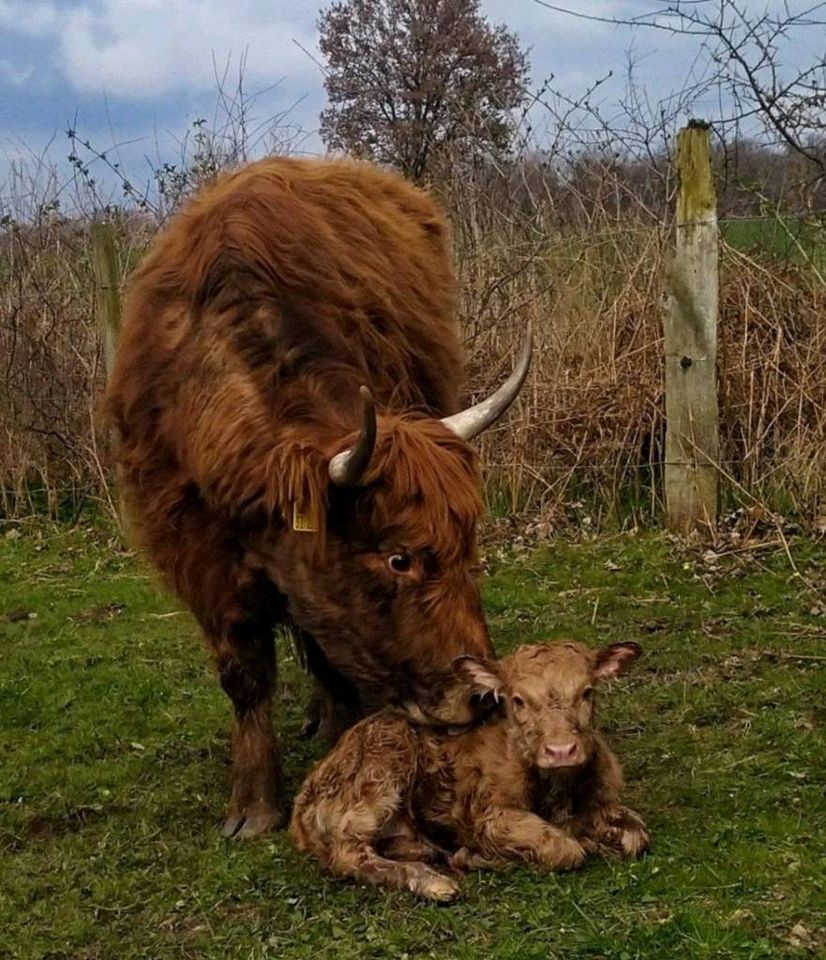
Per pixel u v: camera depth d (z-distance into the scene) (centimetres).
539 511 474
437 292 318
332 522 224
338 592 227
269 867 229
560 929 193
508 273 493
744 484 445
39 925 217
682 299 429
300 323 246
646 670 324
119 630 400
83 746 303
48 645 388
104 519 519
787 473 439
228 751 295
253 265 252
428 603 223
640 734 282
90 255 542
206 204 284
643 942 186
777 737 271
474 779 220
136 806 266
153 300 267
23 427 536
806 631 343
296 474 220
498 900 205
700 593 388
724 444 449
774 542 416
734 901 197
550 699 207
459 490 224
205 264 255
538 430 475
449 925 198
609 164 500
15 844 252
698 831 226
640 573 409
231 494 233
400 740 223
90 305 539
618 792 224
